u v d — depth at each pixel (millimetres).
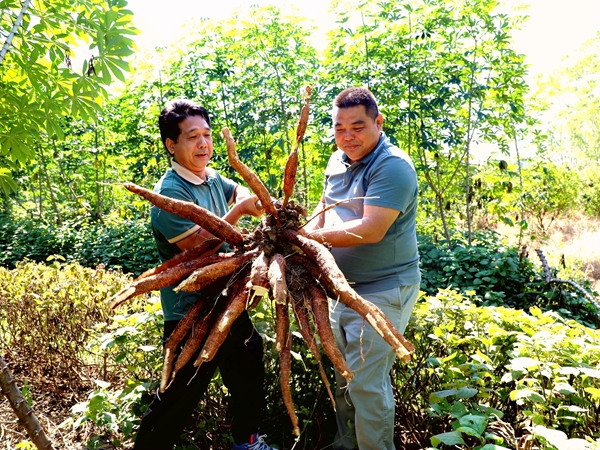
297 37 8633
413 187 2617
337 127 2668
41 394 4078
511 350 2934
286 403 2053
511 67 8023
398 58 8109
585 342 2814
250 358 2639
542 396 2432
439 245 7660
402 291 2717
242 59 9047
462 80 8109
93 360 4266
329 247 2307
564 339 2662
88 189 14281
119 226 11086
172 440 2521
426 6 7852
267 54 8703
